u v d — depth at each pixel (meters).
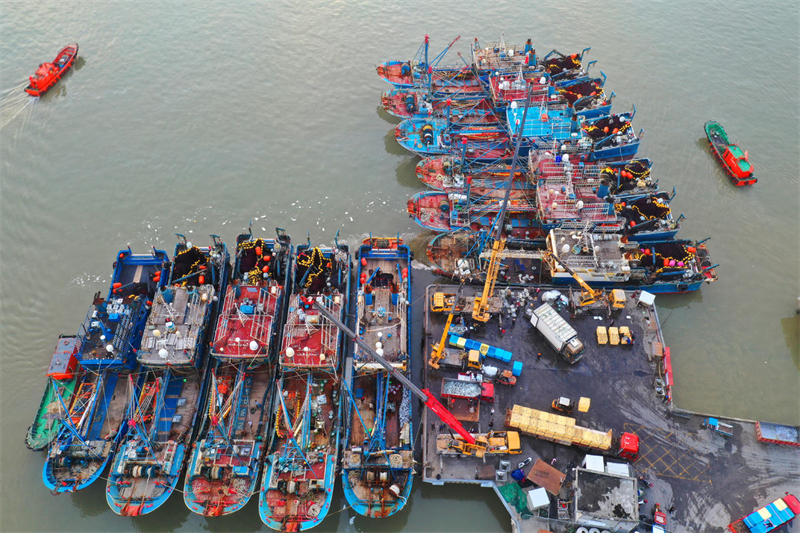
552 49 120.81
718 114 108.12
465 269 77.88
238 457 61.28
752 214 92.12
